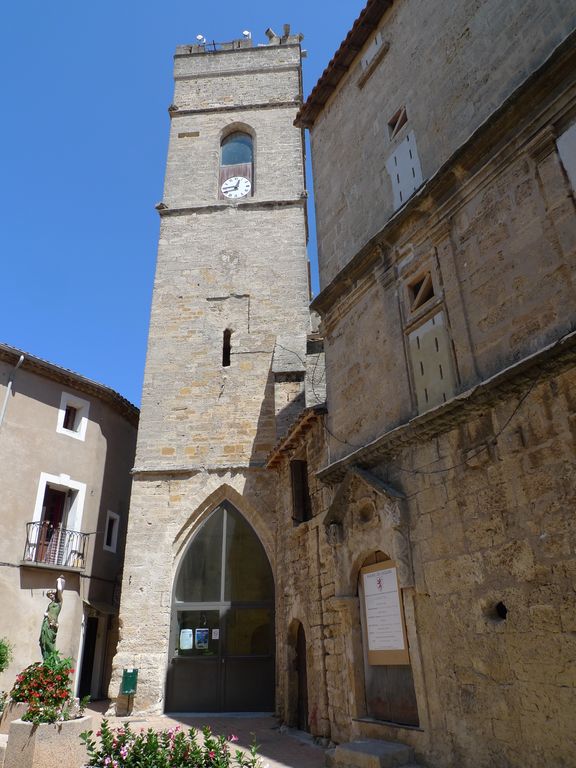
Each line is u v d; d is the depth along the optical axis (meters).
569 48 6.66
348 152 12.22
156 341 19.94
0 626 15.90
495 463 6.82
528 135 7.28
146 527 16.88
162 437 18.28
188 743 7.37
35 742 8.27
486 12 8.65
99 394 20.97
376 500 8.82
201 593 16.28
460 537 7.15
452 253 8.35
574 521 5.74
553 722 5.59
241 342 19.80
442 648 7.14
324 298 11.67
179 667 15.48
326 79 13.05
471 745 6.48
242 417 18.48
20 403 18.38
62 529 18.52
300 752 9.75
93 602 18.94
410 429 8.13
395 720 8.03
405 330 9.16
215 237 21.92
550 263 6.70
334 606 9.48
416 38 10.41
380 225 10.62
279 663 14.21
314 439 12.52
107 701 18.30
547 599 5.88
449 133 9.09
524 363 6.41
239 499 17.23
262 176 23.38
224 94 25.59
